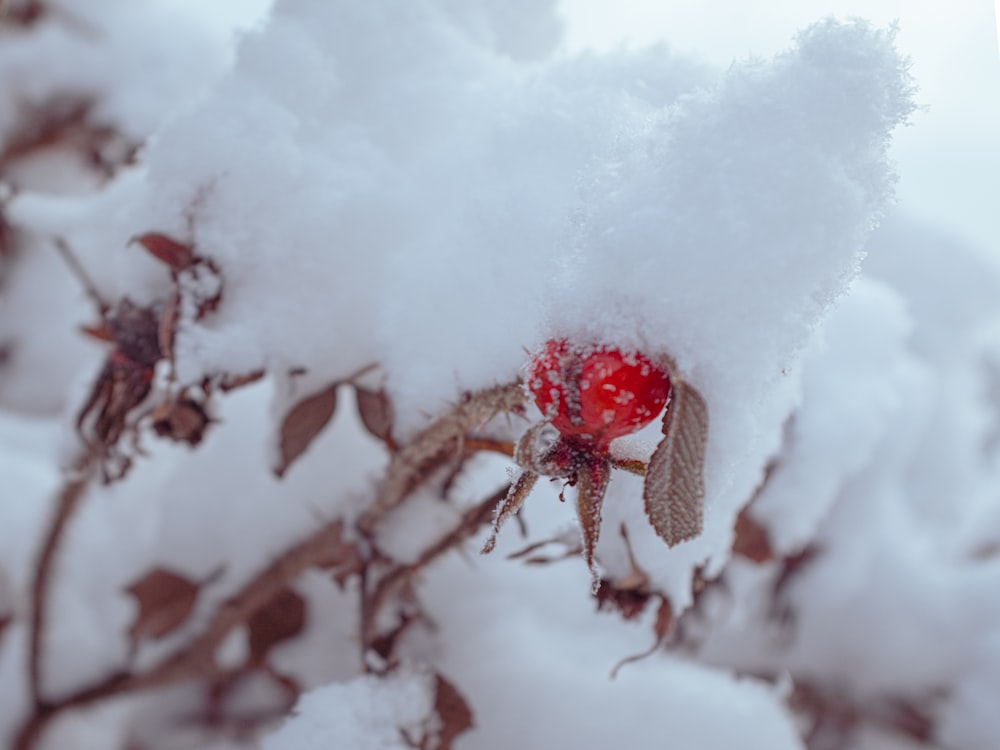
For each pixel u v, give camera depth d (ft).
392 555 1.18
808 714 2.11
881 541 2.10
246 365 1.08
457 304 0.98
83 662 1.75
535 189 0.99
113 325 1.10
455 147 1.10
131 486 1.85
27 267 2.37
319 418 1.12
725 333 0.70
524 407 0.94
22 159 2.14
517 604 1.43
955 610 2.08
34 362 2.39
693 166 0.72
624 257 0.71
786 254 0.70
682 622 1.74
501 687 1.34
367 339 1.09
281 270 1.08
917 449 2.41
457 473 1.15
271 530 1.46
